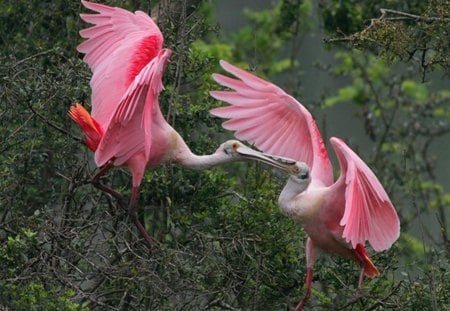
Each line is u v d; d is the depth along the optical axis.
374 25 15.34
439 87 25.55
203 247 13.70
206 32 16.42
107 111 14.04
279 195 14.40
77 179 13.98
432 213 20.70
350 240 13.27
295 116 14.72
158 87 13.50
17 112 14.43
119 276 12.89
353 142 22.16
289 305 13.98
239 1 26.14
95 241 14.14
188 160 14.35
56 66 15.05
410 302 13.52
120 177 15.63
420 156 23.17
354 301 13.58
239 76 14.66
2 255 12.87
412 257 16.89
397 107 22.41
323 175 14.35
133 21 14.48
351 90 22.78
